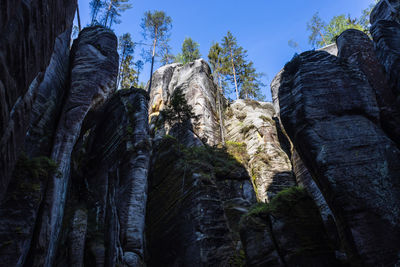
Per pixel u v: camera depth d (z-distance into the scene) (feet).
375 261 30.09
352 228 32.50
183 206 65.31
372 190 33.86
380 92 43.52
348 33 52.75
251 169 94.63
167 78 137.90
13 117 18.49
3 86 14.84
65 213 55.98
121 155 67.72
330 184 35.73
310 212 47.80
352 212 33.22
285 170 91.50
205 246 56.54
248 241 48.83
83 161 71.00
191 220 61.41
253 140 104.32
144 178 65.21
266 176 89.51
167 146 83.76
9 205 33.30
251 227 49.62
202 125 104.42
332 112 40.55
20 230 32.89
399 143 39.04
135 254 55.77
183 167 73.41
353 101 40.88
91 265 51.78
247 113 119.03
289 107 44.14
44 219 41.91
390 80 43.78
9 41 14.55
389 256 29.99
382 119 41.27
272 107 126.11
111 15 114.62
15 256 31.68
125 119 72.69
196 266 55.31
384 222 31.78
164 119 102.47
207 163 77.05
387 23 48.01
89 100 58.75
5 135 17.21
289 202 49.73
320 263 41.65
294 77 45.98
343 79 43.14
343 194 34.42
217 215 62.64
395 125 40.11
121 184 64.80
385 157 35.78
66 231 52.85
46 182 42.06
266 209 50.60
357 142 37.45
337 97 41.57
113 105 80.28
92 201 62.08
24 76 17.75
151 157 84.12
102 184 65.00
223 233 60.49
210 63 154.81
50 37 21.53
